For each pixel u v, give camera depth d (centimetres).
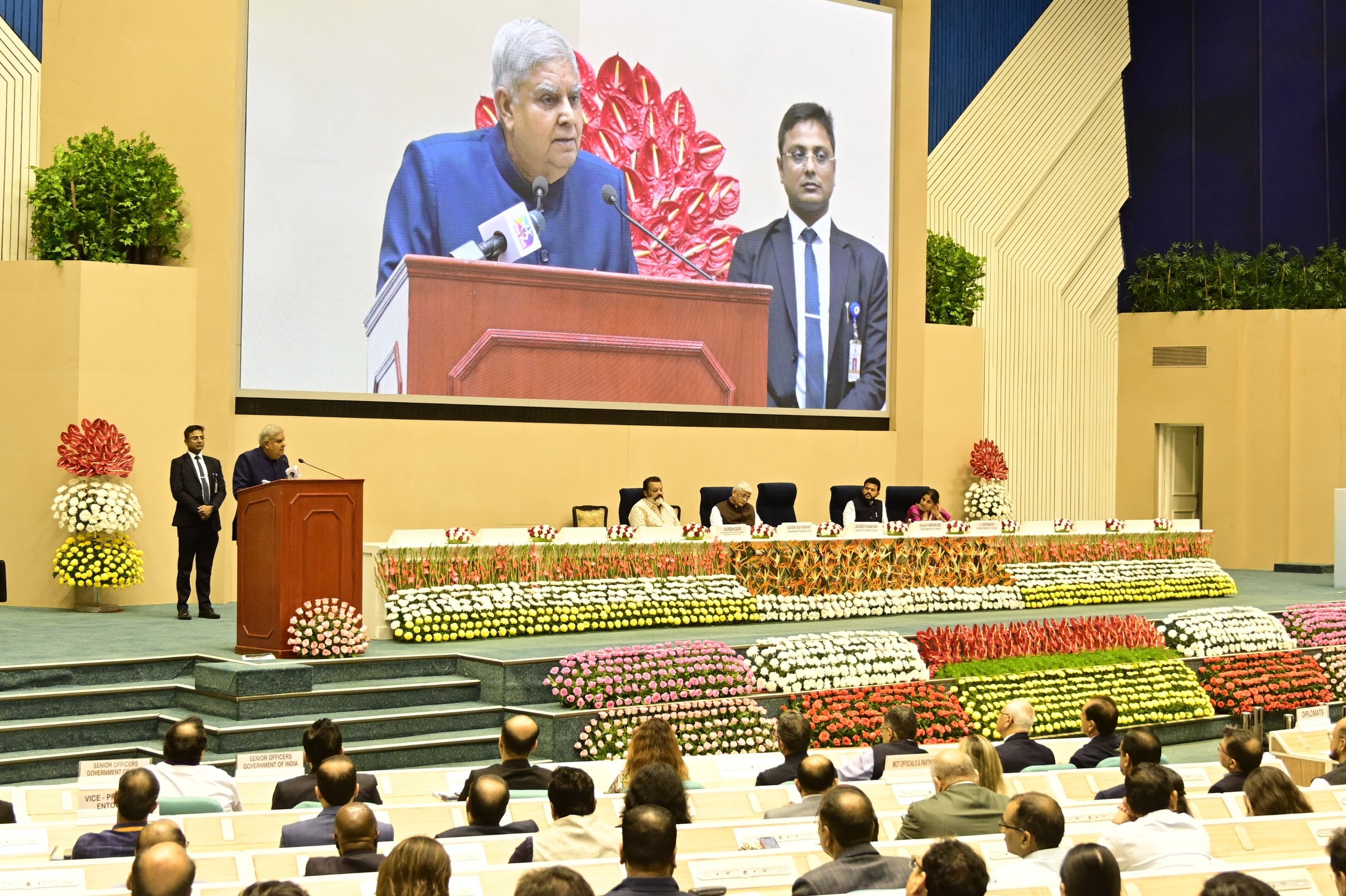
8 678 843
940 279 1862
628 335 1524
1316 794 588
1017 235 2050
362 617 970
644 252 1533
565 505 1482
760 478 1628
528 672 937
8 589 1196
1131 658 1153
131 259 1259
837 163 1688
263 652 914
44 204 1218
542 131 1460
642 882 366
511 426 1446
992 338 2019
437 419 1403
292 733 834
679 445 1564
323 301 1339
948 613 1338
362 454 1361
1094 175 2145
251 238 1306
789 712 668
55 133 1272
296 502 909
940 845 338
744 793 575
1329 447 2005
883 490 1738
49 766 789
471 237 1420
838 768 698
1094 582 1461
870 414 1723
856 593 1300
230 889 399
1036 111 2058
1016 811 443
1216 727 1148
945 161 1959
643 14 1530
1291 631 1335
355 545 936
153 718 853
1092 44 2123
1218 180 2181
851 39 1697
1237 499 2048
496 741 885
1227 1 2169
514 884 417
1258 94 2162
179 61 1280
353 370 1356
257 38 1309
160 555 1231
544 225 1466
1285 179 2161
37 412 1195
